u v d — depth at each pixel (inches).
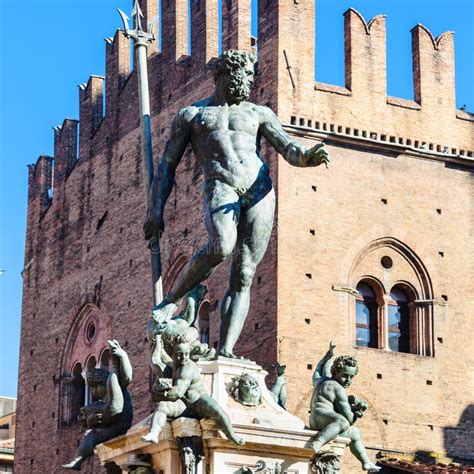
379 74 2199.8
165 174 726.5
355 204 2133.4
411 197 2187.5
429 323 2148.1
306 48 2142.0
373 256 2138.3
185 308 700.0
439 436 2101.4
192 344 675.4
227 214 687.7
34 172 2891.2
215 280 2122.3
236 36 2208.4
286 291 2031.3
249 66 721.0
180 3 2409.0
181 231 2287.2
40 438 2682.1
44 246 2797.7
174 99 2377.0
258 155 719.1
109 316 2504.9
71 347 2650.1
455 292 2183.8
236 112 717.3
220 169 700.0
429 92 2240.4
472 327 2182.6
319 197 2103.8
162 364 672.4
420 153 2202.3
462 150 2244.1
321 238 2086.6
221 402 657.6
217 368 666.8
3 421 3969.0
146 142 742.5
